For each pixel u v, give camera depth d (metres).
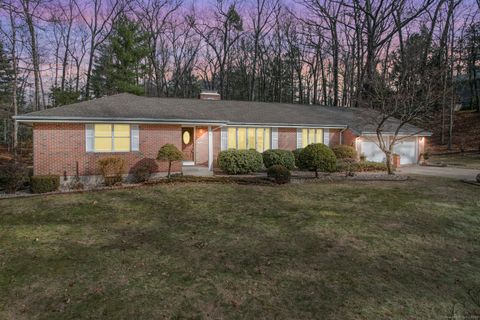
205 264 6.23
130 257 6.55
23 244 7.25
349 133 22.00
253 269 6.02
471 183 14.97
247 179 14.88
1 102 29.73
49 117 13.73
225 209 10.21
